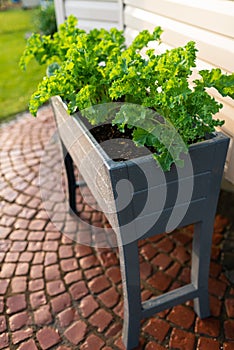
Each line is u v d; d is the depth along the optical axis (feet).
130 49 5.08
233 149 6.26
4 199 9.62
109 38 6.48
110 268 7.58
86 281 7.34
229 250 7.77
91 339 6.33
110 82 5.16
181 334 6.31
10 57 19.62
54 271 7.58
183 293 6.07
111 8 9.17
